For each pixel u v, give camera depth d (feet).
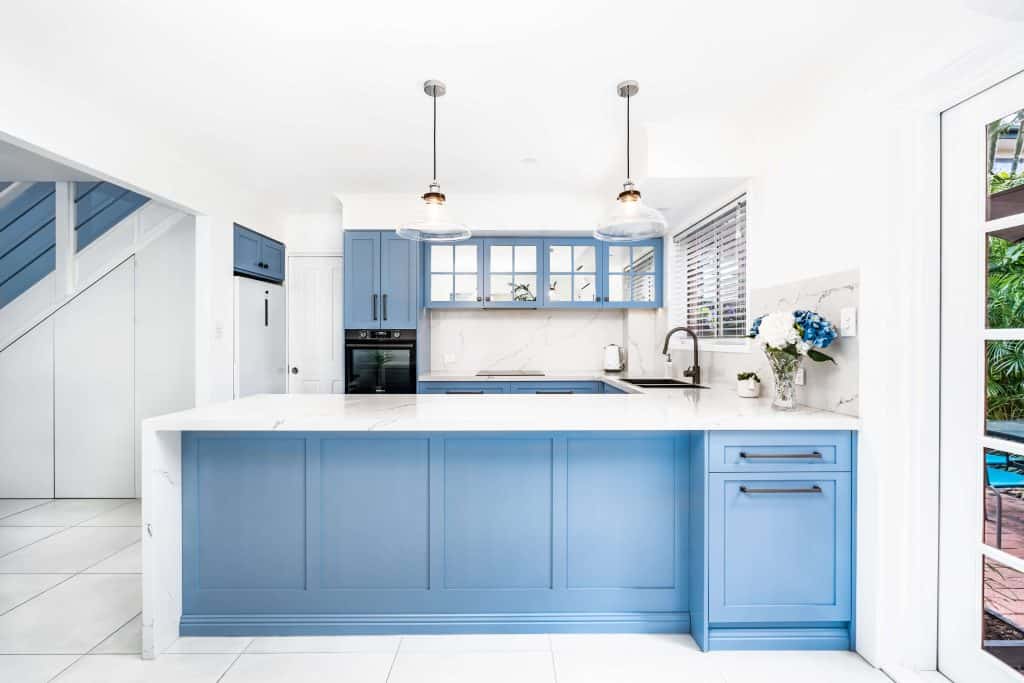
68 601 7.14
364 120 8.37
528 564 6.48
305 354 14.92
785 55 6.37
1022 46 4.46
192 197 10.43
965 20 4.74
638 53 6.37
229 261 11.86
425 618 6.46
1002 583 4.93
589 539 6.48
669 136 8.54
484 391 13.38
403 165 10.60
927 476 5.55
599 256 13.96
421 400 7.66
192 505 6.38
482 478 6.45
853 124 6.25
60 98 7.25
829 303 6.69
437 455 6.42
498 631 6.44
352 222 13.29
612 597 6.48
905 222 5.63
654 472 6.48
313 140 9.22
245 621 6.41
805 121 7.23
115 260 11.76
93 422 11.81
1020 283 4.75
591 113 8.09
